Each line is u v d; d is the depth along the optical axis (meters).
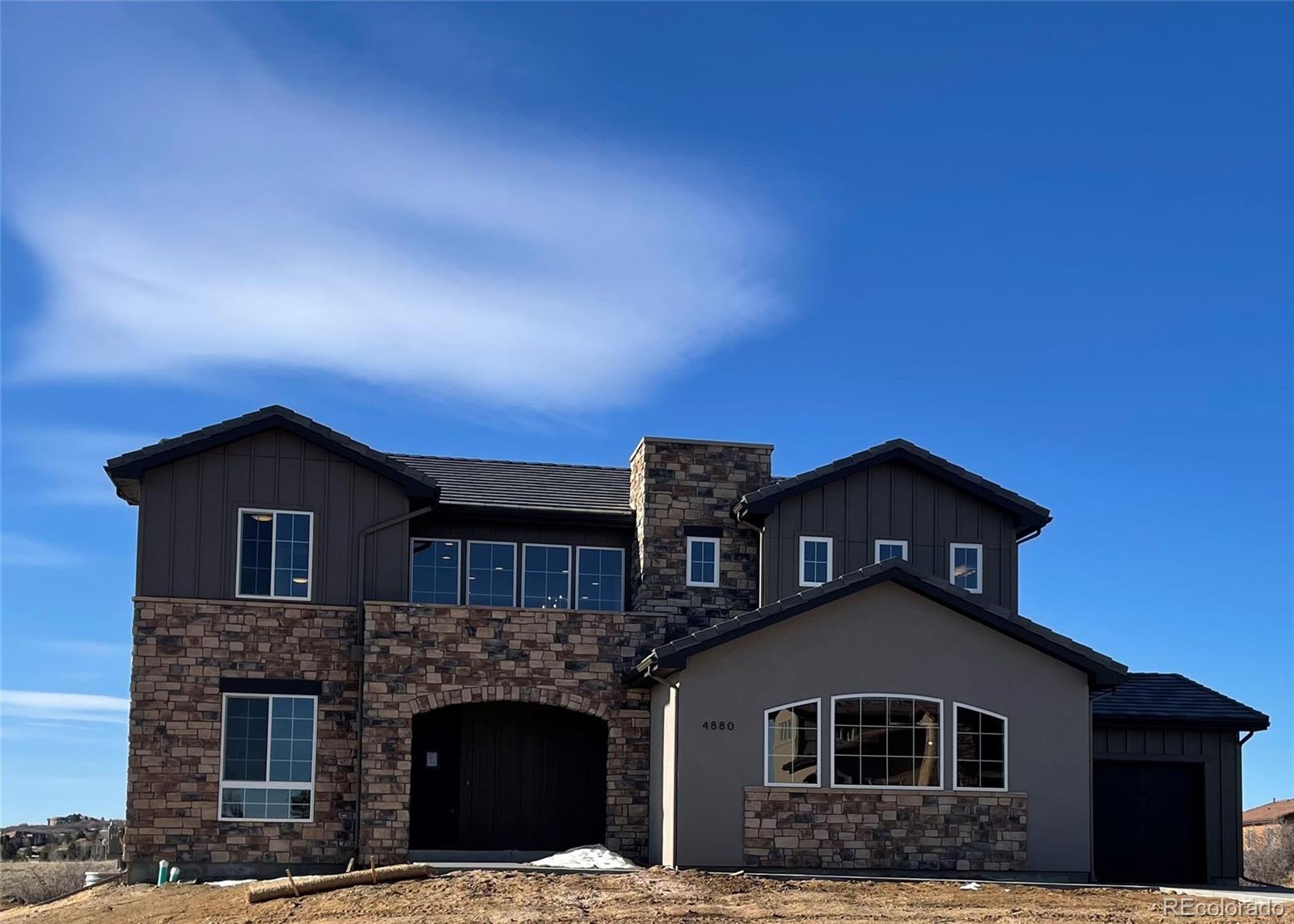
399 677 22.06
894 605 21.19
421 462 27.09
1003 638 21.34
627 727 22.59
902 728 20.84
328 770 22.11
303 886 18.27
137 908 18.81
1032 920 16.27
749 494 24.33
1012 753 21.02
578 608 25.53
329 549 22.97
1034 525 25.09
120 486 23.20
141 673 21.88
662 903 17.02
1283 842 33.69
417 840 23.62
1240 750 23.67
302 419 23.05
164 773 21.66
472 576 25.20
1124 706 23.58
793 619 20.91
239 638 22.25
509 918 16.03
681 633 24.30
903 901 17.64
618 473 28.08
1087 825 20.95
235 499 22.78
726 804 20.25
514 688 22.38
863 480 24.89
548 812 24.11
